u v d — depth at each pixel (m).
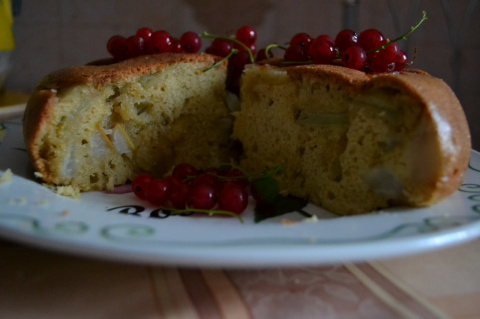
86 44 0.42
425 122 0.20
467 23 0.46
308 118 0.24
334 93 0.23
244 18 0.44
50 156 0.23
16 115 0.34
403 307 0.17
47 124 0.23
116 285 0.18
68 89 0.23
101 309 0.17
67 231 0.17
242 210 0.22
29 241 0.17
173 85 0.26
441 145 0.20
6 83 0.42
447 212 0.20
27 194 0.20
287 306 0.18
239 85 0.28
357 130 0.22
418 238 0.17
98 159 0.25
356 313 0.17
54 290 0.18
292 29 0.45
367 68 0.24
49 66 0.43
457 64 0.46
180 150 0.27
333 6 0.45
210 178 0.24
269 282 0.19
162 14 0.43
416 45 0.46
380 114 0.21
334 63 0.25
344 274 0.19
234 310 0.17
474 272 0.20
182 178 0.25
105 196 0.24
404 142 0.21
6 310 0.17
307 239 0.17
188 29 0.44
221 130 0.28
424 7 0.45
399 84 0.21
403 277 0.19
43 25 0.42
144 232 0.17
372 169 0.22
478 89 0.47
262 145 0.27
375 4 0.44
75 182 0.24
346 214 0.23
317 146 0.24
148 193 0.23
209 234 0.17
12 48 0.38
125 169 0.26
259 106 0.27
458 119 0.22
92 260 0.20
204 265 0.16
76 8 0.42
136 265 0.19
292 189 0.25
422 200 0.20
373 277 0.19
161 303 0.17
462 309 0.18
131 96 0.25
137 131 0.26
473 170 0.24
